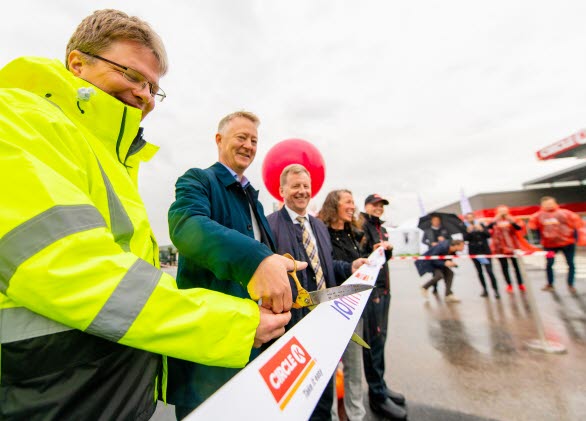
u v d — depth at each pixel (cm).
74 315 35
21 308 40
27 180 36
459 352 294
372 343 206
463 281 816
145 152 85
